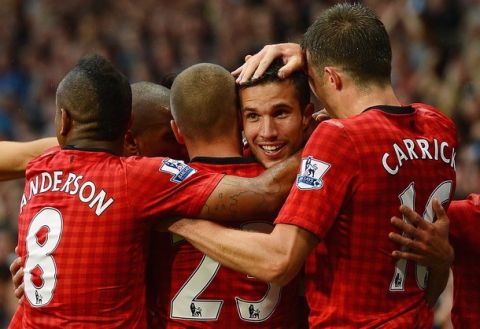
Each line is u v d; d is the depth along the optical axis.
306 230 5.76
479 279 6.89
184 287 6.23
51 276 6.11
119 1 23.97
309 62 6.27
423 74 17.30
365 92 6.10
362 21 6.14
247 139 6.32
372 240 5.88
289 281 5.83
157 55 22.17
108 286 6.07
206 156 6.30
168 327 6.25
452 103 16.36
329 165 5.82
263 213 6.08
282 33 20.38
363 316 5.91
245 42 20.59
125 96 6.36
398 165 5.89
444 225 6.04
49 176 6.28
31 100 23.61
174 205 6.07
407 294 6.03
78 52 23.45
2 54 24.42
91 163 6.22
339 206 5.82
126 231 6.09
